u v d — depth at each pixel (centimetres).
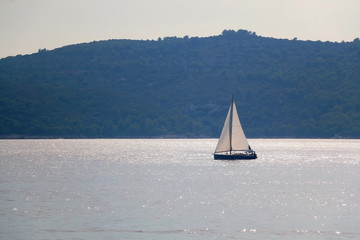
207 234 18575
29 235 18338
